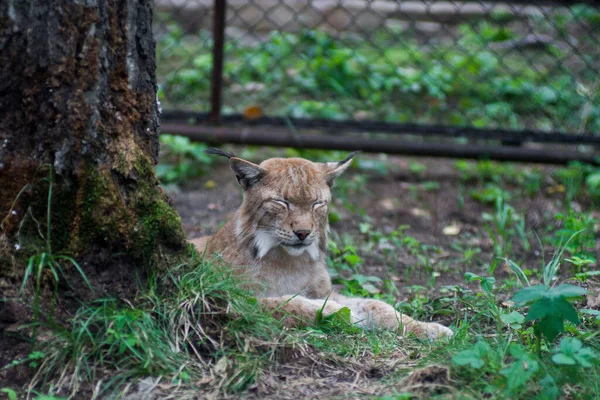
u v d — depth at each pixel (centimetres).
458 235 705
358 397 362
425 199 797
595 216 732
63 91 380
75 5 375
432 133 826
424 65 1036
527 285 486
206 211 744
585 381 367
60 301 388
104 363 375
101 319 381
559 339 428
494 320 464
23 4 371
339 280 568
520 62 1102
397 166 891
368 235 699
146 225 405
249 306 415
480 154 810
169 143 828
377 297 546
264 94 1014
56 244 390
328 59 1030
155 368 372
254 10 1260
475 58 1066
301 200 496
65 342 377
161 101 956
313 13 1266
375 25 1252
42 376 369
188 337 392
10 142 384
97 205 391
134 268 404
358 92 1017
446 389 362
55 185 386
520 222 688
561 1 902
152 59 416
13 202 386
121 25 393
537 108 935
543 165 873
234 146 899
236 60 1105
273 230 496
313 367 392
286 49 1081
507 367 369
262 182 503
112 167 395
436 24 1238
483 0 979
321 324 441
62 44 377
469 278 466
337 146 814
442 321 492
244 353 385
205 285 411
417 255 646
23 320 378
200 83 980
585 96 902
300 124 842
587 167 797
